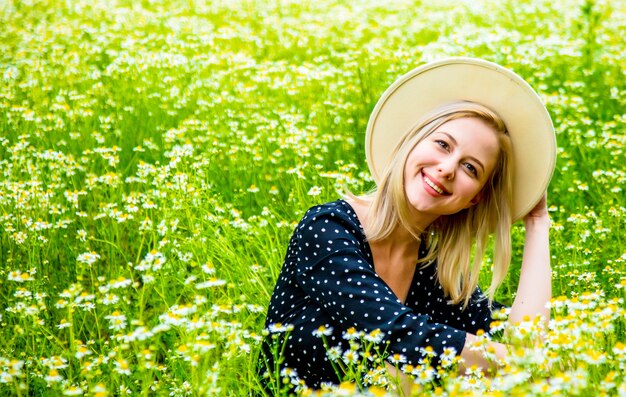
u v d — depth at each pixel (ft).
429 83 10.65
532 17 38.75
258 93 24.06
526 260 10.85
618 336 10.69
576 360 8.61
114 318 9.46
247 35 33.45
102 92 22.76
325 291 9.90
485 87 10.41
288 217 16.70
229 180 18.16
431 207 10.03
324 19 38.68
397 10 41.91
